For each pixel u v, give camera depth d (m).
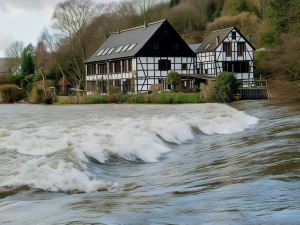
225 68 63.41
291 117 22.72
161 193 8.93
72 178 10.30
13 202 8.48
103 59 66.44
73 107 43.44
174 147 16.28
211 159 13.08
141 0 105.94
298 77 39.84
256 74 63.22
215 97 44.50
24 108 42.81
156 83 59.66
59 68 82.25
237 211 7.00
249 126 21.55
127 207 7.68
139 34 64.06
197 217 6.81
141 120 22.84
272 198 7.67
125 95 52.84
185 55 61.25
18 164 12.04
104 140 15.02
